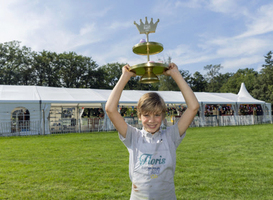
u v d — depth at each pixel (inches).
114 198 143.9
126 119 660.1
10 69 1638.8
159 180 62.7
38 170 207.9
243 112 888.9
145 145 64.9
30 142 395.9
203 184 166.1
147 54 67.6
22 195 149.6
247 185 163.5
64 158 258.8
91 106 801.6
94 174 193.8
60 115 819.4
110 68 2203.5
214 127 689.0
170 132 68.1
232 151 290.7
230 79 2381.9
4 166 223.9
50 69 1800.0
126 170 205.9
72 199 142.9
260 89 1689.2
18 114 563.5
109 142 387.2
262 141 376.2
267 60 1774.1
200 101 748.0
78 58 1886.1
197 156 261.0
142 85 2023.9
